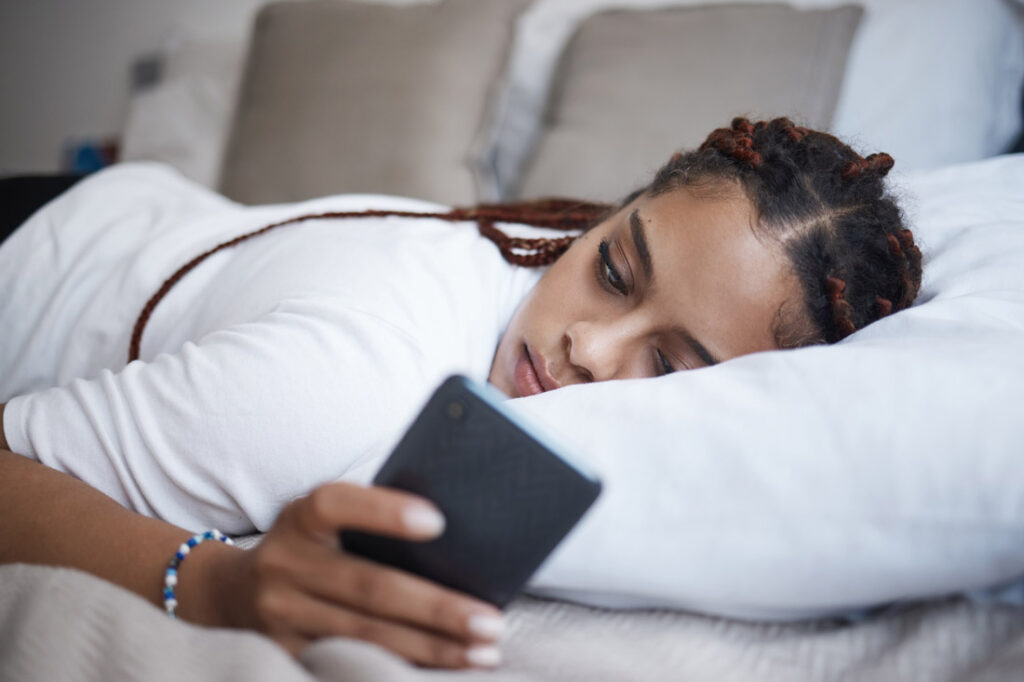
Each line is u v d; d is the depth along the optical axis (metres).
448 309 0.75
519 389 0.76
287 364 0.62
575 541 0.49
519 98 1.66
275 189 1.57
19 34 2.54
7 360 0.99
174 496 0.64
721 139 0.79
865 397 0.48
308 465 0.62
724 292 0.70
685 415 0.50
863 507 0.46
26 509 0.59
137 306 0.90
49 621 0.42
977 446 0.45
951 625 0.47
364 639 0.43
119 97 2.51
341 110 1.55
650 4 1.63
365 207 1.00
